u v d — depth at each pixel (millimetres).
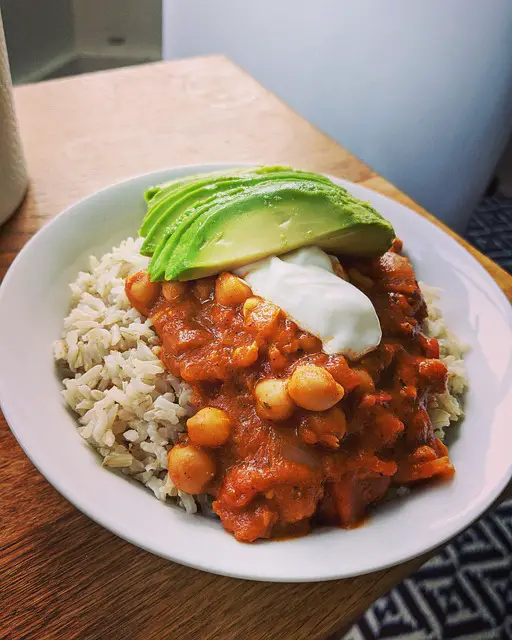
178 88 290
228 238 154
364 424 144
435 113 385
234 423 145
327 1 399
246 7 447
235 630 126
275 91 475
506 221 477
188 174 204
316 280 149
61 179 229
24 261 165
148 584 131
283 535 137
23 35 406
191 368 149
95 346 161
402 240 207
